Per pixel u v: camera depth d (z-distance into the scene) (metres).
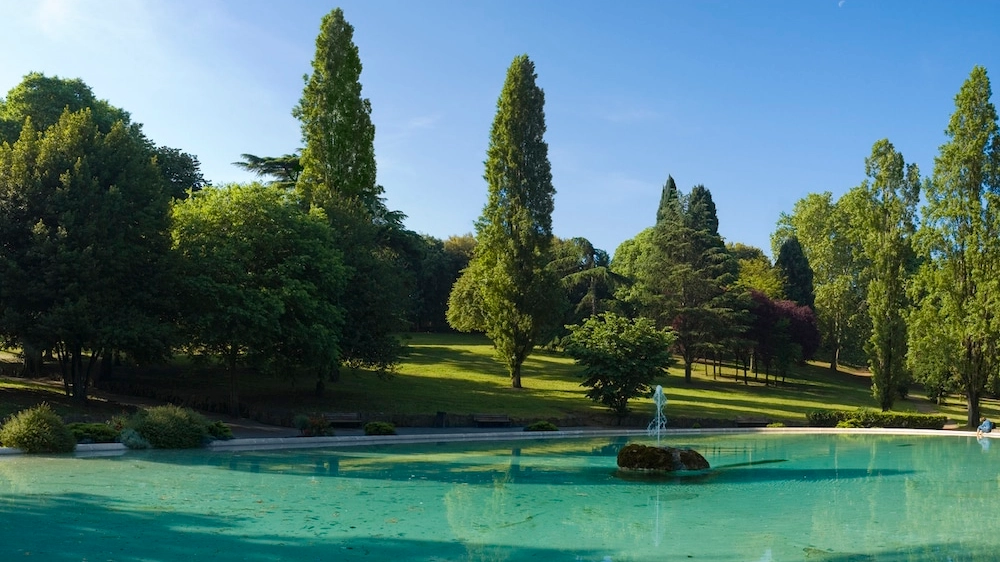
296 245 27.88
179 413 18.94
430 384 37.50
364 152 36.97
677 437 27.38
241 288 25.77
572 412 31.33
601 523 10.71
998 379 35.00
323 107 35.72
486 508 11.69
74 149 23.19
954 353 33.22
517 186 39.16
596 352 30.47
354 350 30.92
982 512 12.02
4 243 22.17
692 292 50.31
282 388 33.00
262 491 12.48
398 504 11.72
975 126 33.62
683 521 10.98
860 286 66.81
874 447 23.88
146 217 23.62
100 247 22.08
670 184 74.31
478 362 48.88
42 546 8.27
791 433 29.62
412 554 8.55
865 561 8.62
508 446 22.62
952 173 33.75
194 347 26.77
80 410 23.34
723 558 8.68
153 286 23.95
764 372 60.81
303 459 17.39
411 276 43.84
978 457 20.95
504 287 38.00
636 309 53.72
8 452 15.80
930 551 9.15
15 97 33.38
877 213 37.91
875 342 37.38
